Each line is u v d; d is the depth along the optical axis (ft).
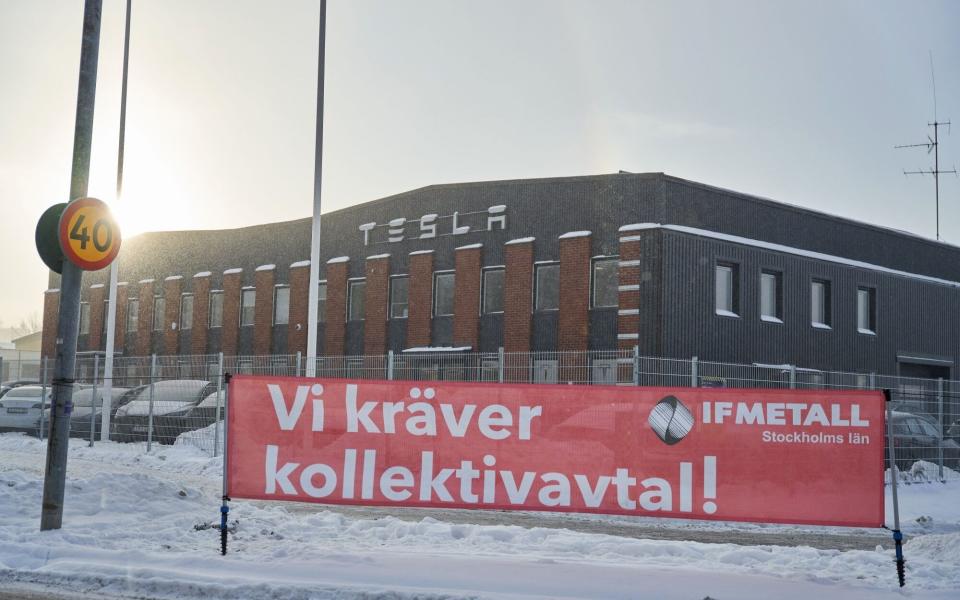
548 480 31.19
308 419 31.96
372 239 117.29
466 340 104.47
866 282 106.83
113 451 70.64
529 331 99.30
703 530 44.16
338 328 119.14
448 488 31.60
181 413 73.61
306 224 127.24
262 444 31.91
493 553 31.78
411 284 110.73
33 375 157.38
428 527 35.60
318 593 25.81
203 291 139.13
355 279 118.73
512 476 31.37
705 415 30.42
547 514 48.19
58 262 34.73
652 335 87.61
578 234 96.37
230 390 31.99
